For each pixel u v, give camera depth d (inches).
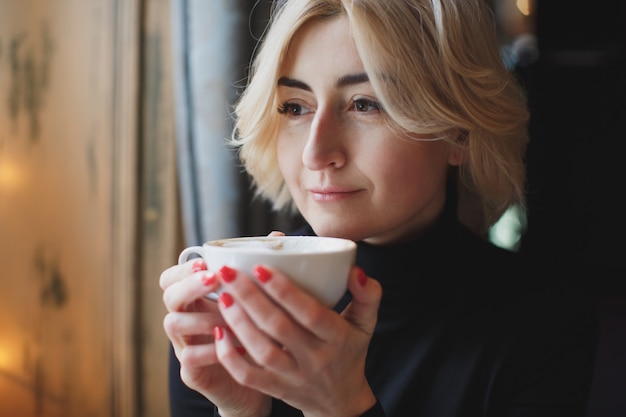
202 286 22.3
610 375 53.9
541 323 33.6
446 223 35.3
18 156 65.2
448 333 33.6
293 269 21.3
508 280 35.7
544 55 106.7
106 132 62.2
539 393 32.8
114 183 62.5
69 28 62.6
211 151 52.3
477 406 32.6
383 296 33.8
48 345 66.8
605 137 101.7
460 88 30.4
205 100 51.9
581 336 34.3
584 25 110.3
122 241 62.4
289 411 29.3
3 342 67.6
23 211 66.0
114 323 63.7
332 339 22.5
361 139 28.9
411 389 32.9
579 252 100.5
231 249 21.8
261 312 21.4
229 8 50.6
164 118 61.4
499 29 109.3
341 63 28.4
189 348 24.7
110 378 64.4
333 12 28.5
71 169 64.1
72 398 66.3
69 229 64.9
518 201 37.3
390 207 29.7
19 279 66.9
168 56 60.7
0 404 67.6
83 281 64.9
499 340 33.1
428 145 30.4
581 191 101.4
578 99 102.7
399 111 28.3
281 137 31.5
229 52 51.1
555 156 102.0
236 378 23.2
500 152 33.8
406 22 28.6
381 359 33.9
